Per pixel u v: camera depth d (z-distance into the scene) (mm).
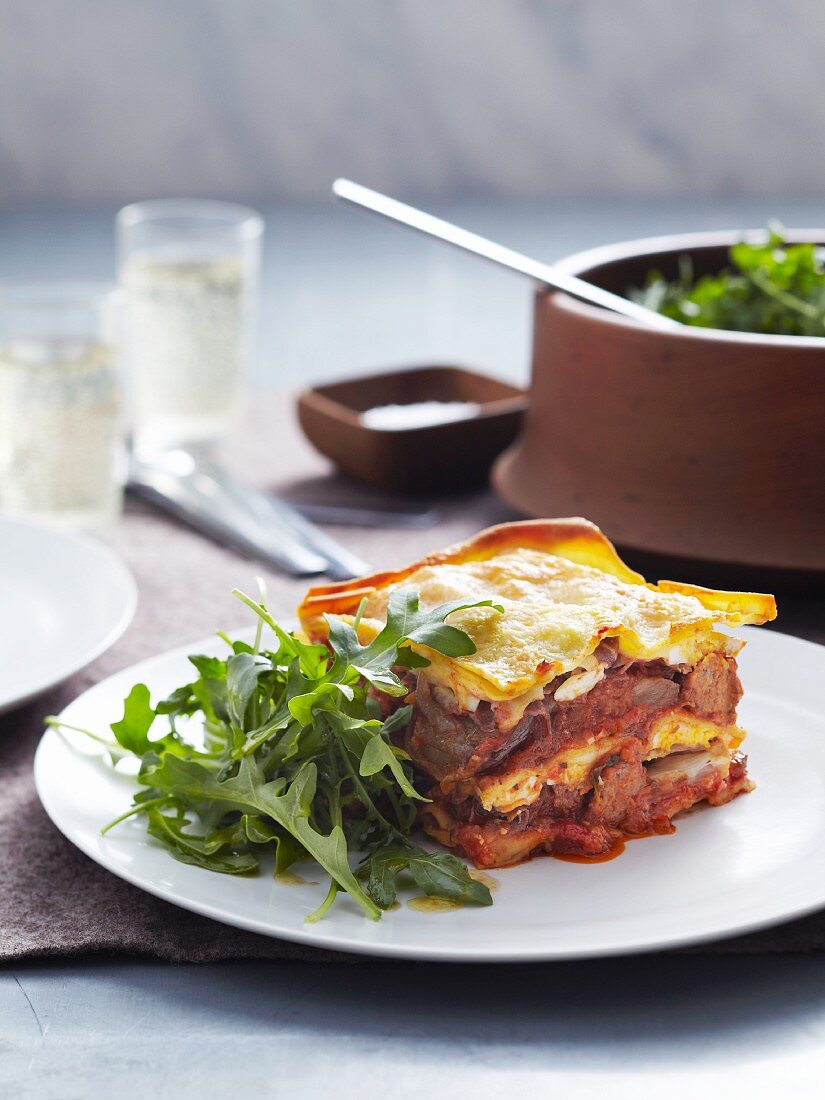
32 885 881
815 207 2320
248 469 1352
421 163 2461
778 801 897
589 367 1093
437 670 868
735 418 1052
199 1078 783
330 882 846
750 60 2402
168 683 972
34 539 1116
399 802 873
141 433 1374
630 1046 792
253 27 2361
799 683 965
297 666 872
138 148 2406
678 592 911
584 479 1105
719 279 1249
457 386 1375
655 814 885
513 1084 776
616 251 1258
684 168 2465
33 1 2305
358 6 2369
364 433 1253
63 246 2062
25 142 2381
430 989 821
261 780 854
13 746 981
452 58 2402
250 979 830
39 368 1205
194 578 1169
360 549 1202
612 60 2406
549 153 2459
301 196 2475
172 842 861
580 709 875
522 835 865
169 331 1340
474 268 2088
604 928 808
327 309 1865
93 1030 807
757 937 836
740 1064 783
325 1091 775
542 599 890
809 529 1053
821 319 1170
